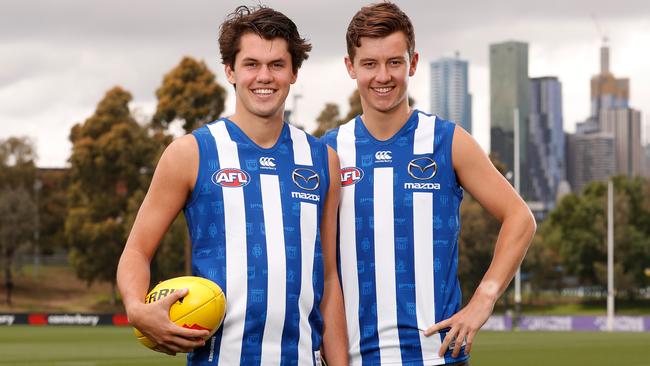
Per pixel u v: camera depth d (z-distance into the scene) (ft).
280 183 14.78
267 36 14.55
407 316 16.10
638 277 208.54
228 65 14.96
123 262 14.49
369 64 16.03
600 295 217.15
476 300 15.48
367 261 16.31
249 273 14.37
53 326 146.20
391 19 15.87
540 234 231.50
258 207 14.57
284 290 14.44
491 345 89.15
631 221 217.36
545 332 131.54
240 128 14.89
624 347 85.56
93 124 183.32
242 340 14.30
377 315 16.20
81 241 177.78
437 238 16.25
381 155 16.44
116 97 183.83
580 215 213.05
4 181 216.13
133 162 180.55
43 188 220.64
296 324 14.56
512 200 15.98
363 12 16.11
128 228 171.83
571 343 93.20
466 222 188.14
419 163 16.35
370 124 16.57
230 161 14.69
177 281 14.02
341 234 16.43
